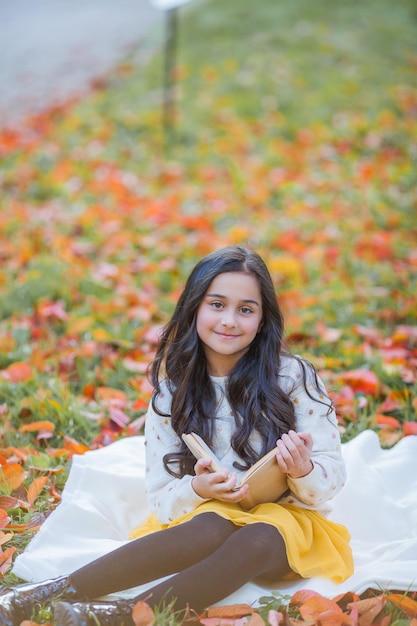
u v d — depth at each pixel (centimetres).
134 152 840
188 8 1207
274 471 265
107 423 388
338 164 793
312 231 659
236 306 281
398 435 374
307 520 271
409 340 463
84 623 228
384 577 256
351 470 329
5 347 462
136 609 229
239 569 245
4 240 640
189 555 253
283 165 805
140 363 445
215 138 869
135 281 569
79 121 913
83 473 320
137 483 321
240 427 280
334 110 920
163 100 949
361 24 1152
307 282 570
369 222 661
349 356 447
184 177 786
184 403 286
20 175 783
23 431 377
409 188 733
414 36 1129
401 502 324
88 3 1224
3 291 547
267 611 241
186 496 266
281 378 287
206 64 1037
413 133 859
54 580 252
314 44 1085
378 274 570
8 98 982
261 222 679
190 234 657
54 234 648
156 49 1085
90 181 772
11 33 1130
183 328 291
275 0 1220
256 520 257
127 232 649
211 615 241
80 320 482
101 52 1084
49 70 1037
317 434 281
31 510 310
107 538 298
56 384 415
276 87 975
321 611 236
